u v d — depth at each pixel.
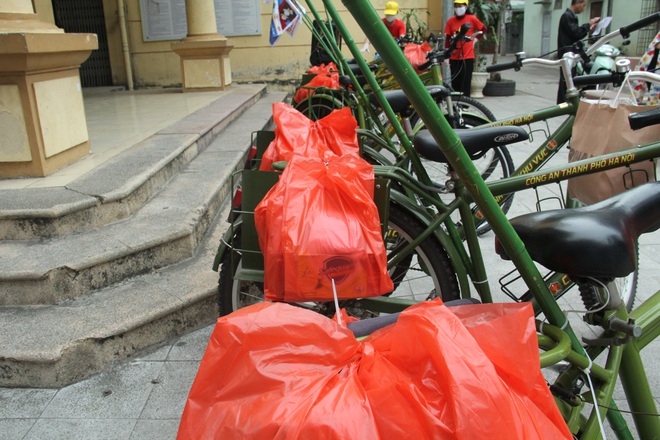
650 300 1.46
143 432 2.03
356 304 2.25
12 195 3.06
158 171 3.65
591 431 1.31
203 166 4.26
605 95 2.53
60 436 2.01
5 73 3.24
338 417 0.89
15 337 2.33
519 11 25.83
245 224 2.18
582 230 1.23
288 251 1.77
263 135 2.86
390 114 2.40
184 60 8.50
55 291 2.57
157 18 9.96
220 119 5.54
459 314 1.10
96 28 10.12
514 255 1.27
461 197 2.10
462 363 0.92
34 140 3.34
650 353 2.39
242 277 2.20
